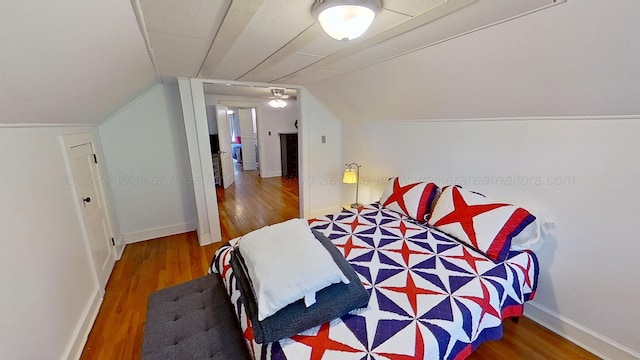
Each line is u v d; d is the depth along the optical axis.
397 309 1.20
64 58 1.02
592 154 1.47
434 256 1.63
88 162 2.30
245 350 1.15
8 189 1.21
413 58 1.78
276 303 1.09
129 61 1.61
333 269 1.23
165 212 3.33
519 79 1.44
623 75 1.12
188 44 1.54
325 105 3.49
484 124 1.97
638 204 1.35
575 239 1.59
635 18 0.93
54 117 1.59
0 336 1.05
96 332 1.79
